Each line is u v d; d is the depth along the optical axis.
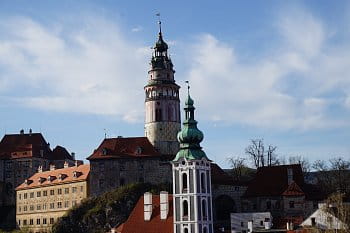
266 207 149.12
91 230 163.75
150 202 131.75
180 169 128.88
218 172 167.88
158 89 176.75
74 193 180.88
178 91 180.25
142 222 130.25
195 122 133.25
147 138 175.62
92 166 173.25
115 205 164.50
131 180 170.12
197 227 125.06
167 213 130.38
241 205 154.12
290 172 150.62
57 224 168.88
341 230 101.44
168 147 174.12
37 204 192.12
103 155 172.88
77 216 168.00
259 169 156.12
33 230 191.12
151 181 169.12
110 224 162.50
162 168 169.50
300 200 144.88
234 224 135.00
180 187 128.25
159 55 179.62
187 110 133.75
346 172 175.12
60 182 185.00
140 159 170.50
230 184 159.75
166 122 175.25
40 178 194.00
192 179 127.38
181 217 126.88
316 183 174.00
